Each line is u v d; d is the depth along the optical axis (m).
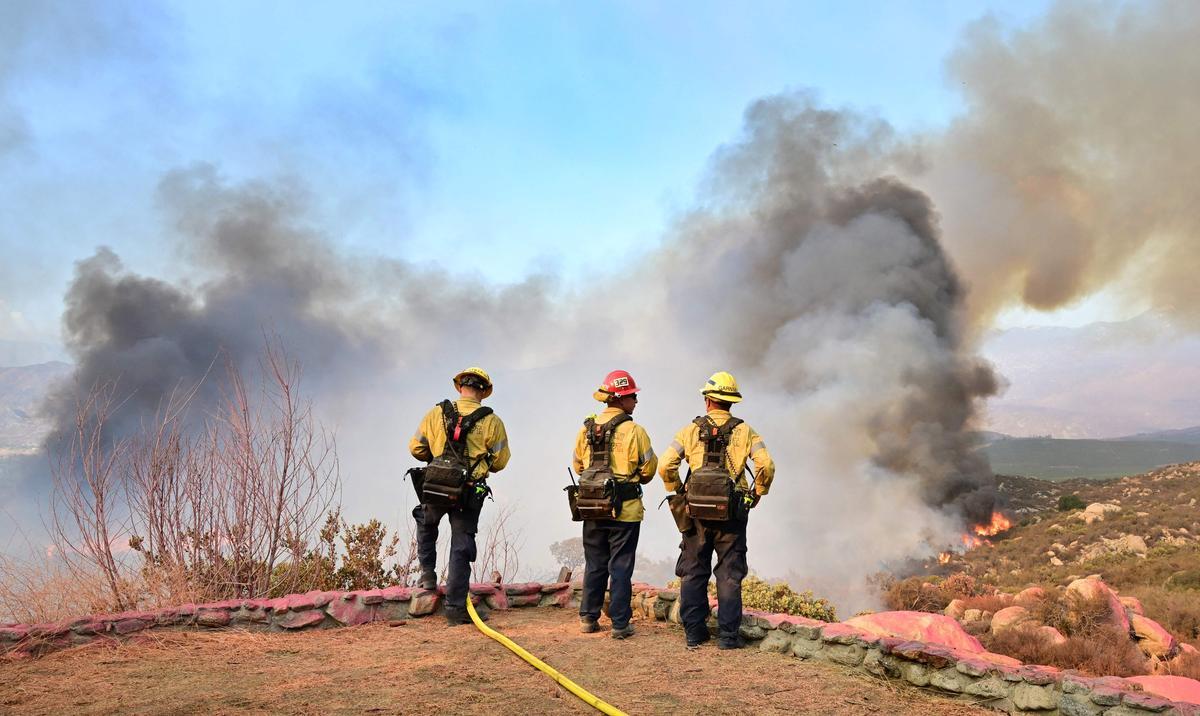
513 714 3.77
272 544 6.58
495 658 4.97
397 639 5.51
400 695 4.05
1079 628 12.55
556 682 4.39
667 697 4.14
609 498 5.62
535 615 6.68
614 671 4.70
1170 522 63.88
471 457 6.07
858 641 4.79
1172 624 22.78
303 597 5.94
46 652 4.84
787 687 4.37
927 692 4.32
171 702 3.85
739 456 5.40
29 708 3.71
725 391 5.56
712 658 5.06
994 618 13.53
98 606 5.75
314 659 4.88
